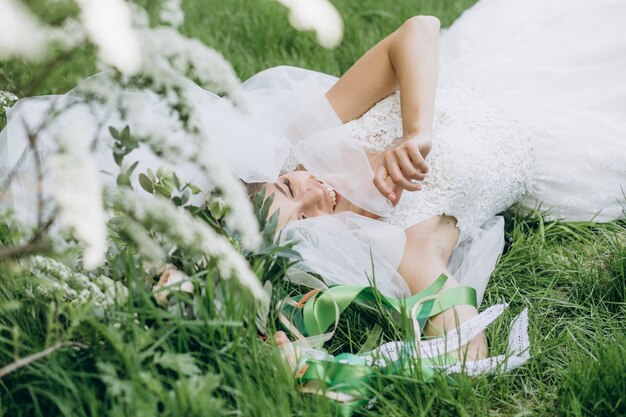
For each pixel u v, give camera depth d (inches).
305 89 85.6
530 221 94.3
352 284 72.4
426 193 79.9
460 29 115.7
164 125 57.9
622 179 93.2
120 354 54.6
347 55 123.5
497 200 87.7
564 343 73.0
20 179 66.2
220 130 75.0
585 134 93.3
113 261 62.2
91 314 57.0
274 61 122.3
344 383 63.2
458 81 102.0
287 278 73.6
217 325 58.3
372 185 78.2
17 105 70.9
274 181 75.1
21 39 43.9
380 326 72.6
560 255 87.3
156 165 71.9
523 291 81.7
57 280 58.7
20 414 57.6
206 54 53.2
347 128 85.7
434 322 72.2
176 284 57.4
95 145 57.9
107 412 55.1
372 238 75.7
